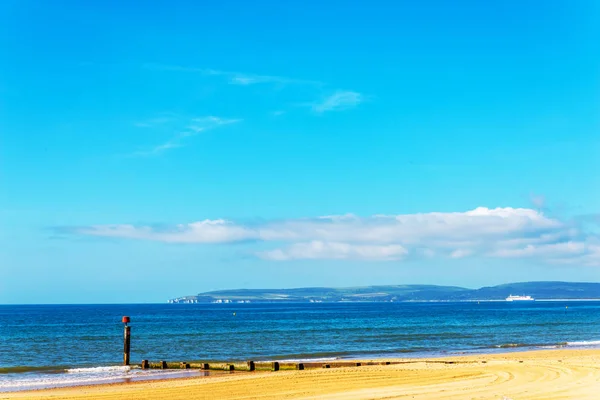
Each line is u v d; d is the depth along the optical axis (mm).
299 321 111938
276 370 31859
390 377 26500
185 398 22172
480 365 30359
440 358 37219
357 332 72938
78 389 25828
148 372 32812
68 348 52094
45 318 141625
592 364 29109
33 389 26531
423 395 20906
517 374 26078
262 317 138625
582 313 157000
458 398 20031
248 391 23375
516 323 95625
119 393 23734
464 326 86625
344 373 28312
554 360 32094
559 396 19812
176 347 52219
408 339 60094
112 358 43531
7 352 48562
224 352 47562
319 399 20828
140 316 154875
